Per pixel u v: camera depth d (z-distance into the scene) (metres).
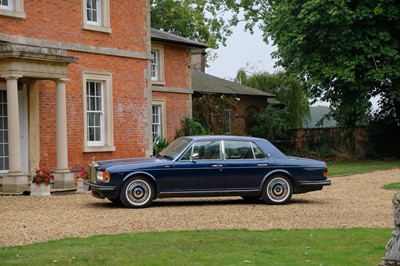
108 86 20.84
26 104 18.34
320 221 11.38
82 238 9.40
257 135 39.75
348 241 9.15
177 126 30.48
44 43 18.66
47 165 18.80
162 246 8.69
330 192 17.09
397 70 29.64
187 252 8.26
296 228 10.55
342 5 28.41
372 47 29.70
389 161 33.47
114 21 21.16
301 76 31.69
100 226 10.62
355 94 31.78
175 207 13.48
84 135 19.91
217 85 38.31
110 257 7.91
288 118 41.66
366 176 22.98
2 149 17.83
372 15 29.09
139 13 22.20
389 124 34.81
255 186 14.04
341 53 29.91
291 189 14.20
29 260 7.72
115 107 21.14
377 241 9.15
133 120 21.84
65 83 18.41
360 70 30.48
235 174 13.91
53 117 18.98
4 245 8.89
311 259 7.85
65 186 17.81
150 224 10.88
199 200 15.20
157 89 29.19
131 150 21.73
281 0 32.25
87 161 20.03
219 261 7.69
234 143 14.15
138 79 22.11
